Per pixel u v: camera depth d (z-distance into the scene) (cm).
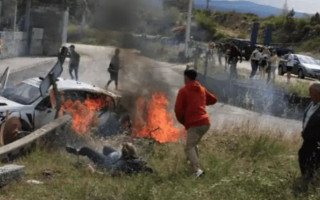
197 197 615
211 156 866
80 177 708
